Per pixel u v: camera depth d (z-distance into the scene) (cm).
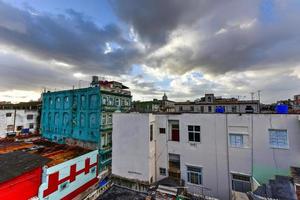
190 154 1384
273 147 1147
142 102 4300
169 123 1516
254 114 1220
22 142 2431
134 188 1421
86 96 2428
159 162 1498
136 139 1484
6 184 1112
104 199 1128
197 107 4159
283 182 959
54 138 2739
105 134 2341
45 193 1374
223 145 1286
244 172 1203
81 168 1811
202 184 1323
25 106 4081
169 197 1120
